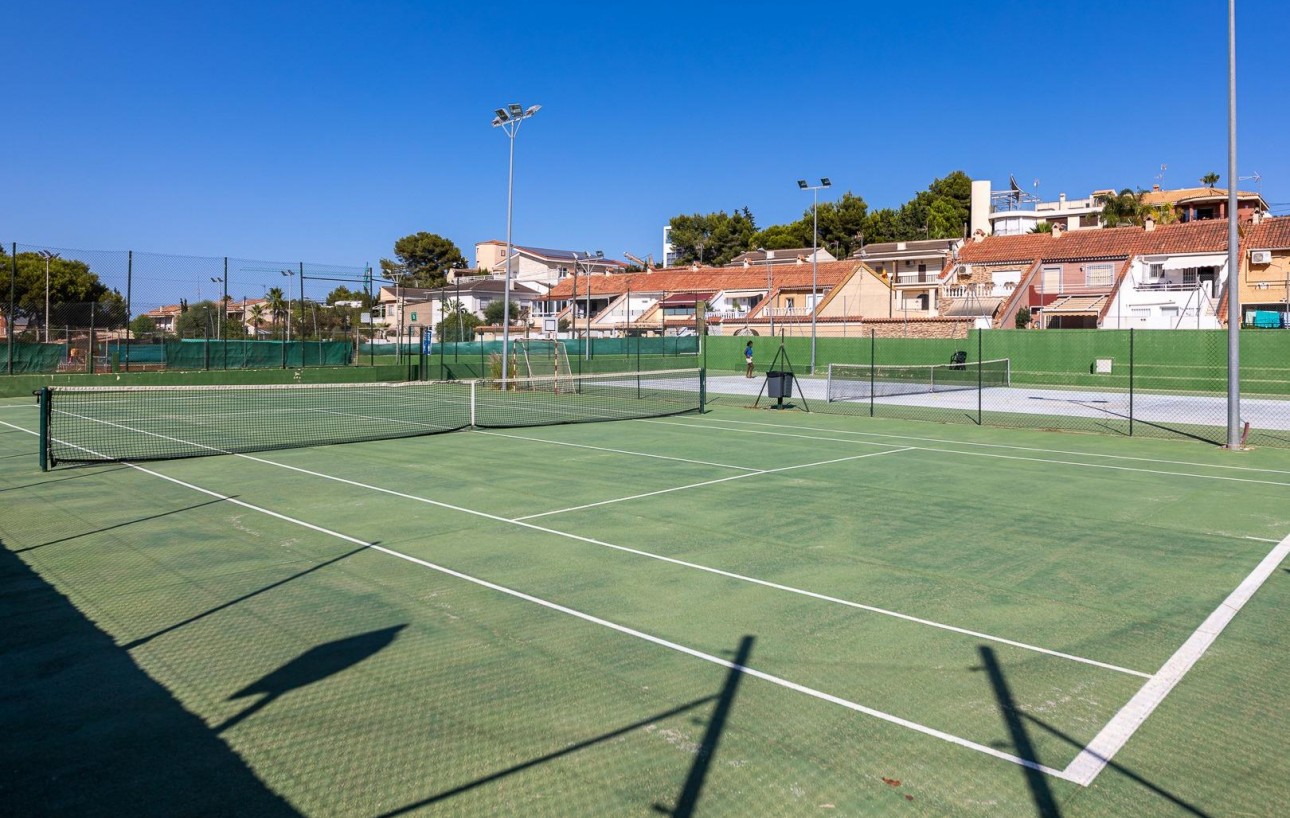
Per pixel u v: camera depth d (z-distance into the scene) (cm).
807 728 586
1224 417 2706
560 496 1384
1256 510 1296
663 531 1150
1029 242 5947
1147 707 623
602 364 5009
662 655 717
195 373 3819
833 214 10069
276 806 489
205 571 959
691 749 557
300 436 2175
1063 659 712
